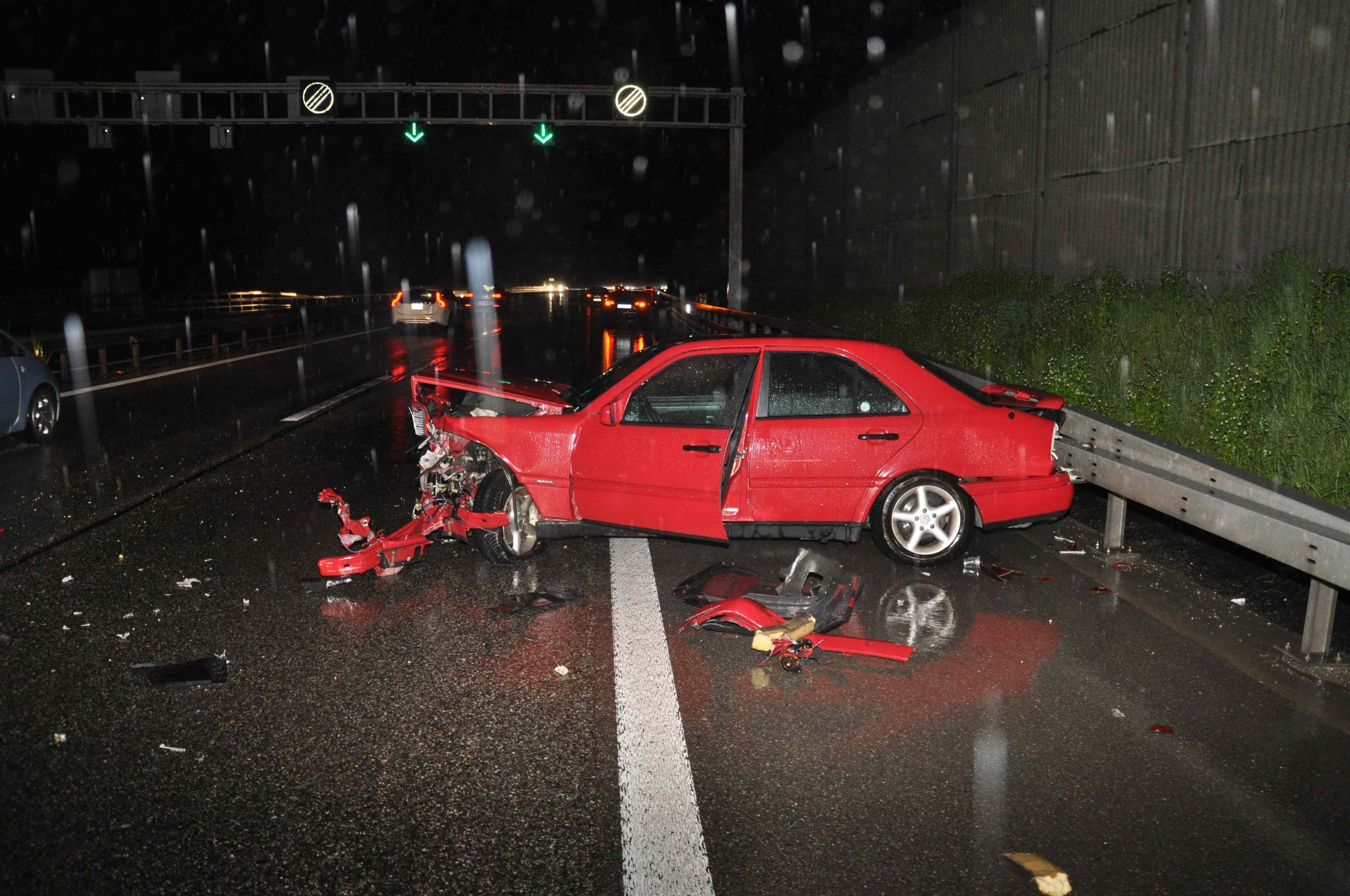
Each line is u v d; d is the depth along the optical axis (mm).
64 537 7395
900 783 3762
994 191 23328
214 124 32312
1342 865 3242
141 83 31766
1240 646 5207
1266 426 8133
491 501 6609
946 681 4734
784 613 5484
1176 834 3416
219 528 7668
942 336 18609
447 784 3746
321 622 5574
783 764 3904
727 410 6414
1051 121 20109
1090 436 7141
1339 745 4086
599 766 3889
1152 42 16281
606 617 5660
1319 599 4977
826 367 6477
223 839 3369
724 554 7070
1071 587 6254
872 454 6410
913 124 29703
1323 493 7078
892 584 6301
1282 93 13219
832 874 3172
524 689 4629
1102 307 13383
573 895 3061
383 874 3170
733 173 33031
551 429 6480
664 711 4391
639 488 6266
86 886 3096
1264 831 3441
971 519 6512
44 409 11836
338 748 4039
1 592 6086
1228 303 11867
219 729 4211
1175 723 4285
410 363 22984
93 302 41250
